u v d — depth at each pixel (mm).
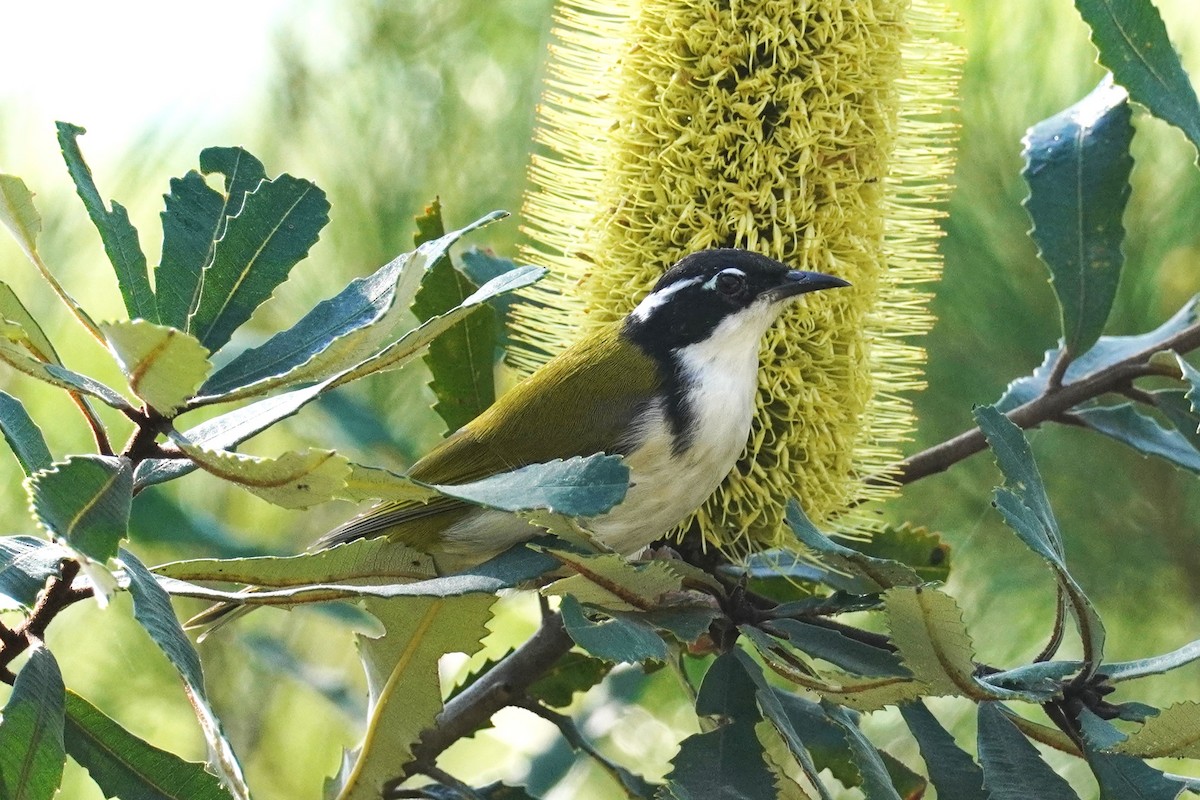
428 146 10961
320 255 11016
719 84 7668
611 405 8227
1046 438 10352
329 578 6199
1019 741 6160
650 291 7996
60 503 4676
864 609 6496
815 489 8016
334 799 7215
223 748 4770
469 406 8938
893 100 7746
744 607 6773
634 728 12516
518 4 11219
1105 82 8625
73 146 5758
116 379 10656
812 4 7496
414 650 6281
